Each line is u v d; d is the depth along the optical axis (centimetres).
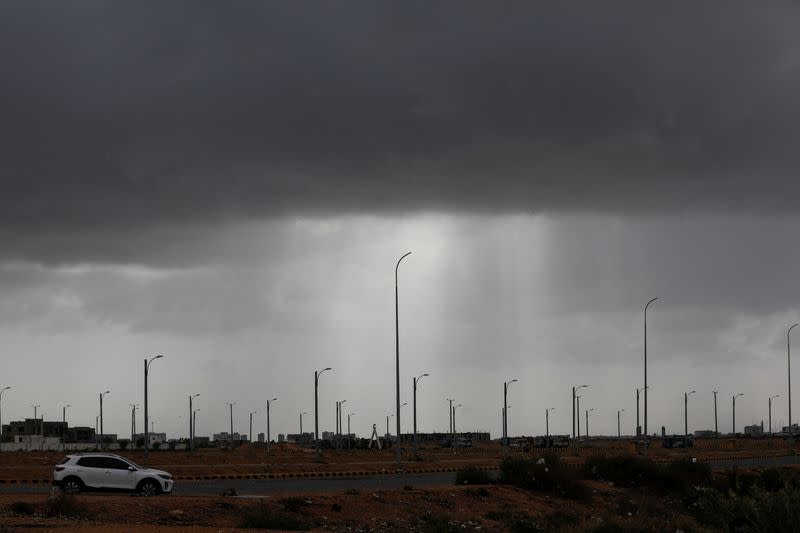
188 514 8206
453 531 8731
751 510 6675
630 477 13588
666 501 12044
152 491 10319
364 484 14188
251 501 9088
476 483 13088
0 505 8238
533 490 12206
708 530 7106
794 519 6366
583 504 11725
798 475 13600
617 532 7475
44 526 6938
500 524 9600
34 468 17862
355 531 8625
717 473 15250
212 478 17050
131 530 6981
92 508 8044
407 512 9712
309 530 8219
